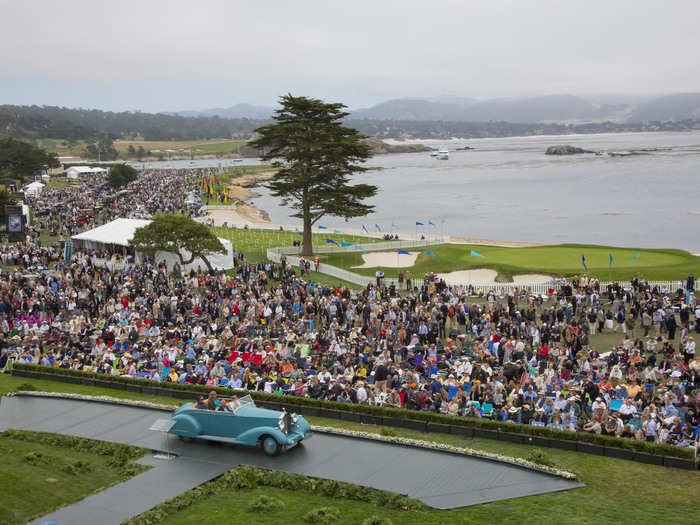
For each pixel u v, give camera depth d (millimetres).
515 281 61938
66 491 19906
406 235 100375
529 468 21375
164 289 52625
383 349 36500
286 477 20719
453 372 33344
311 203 78625
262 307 47531
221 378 33406
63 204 129625
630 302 48438
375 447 23594
